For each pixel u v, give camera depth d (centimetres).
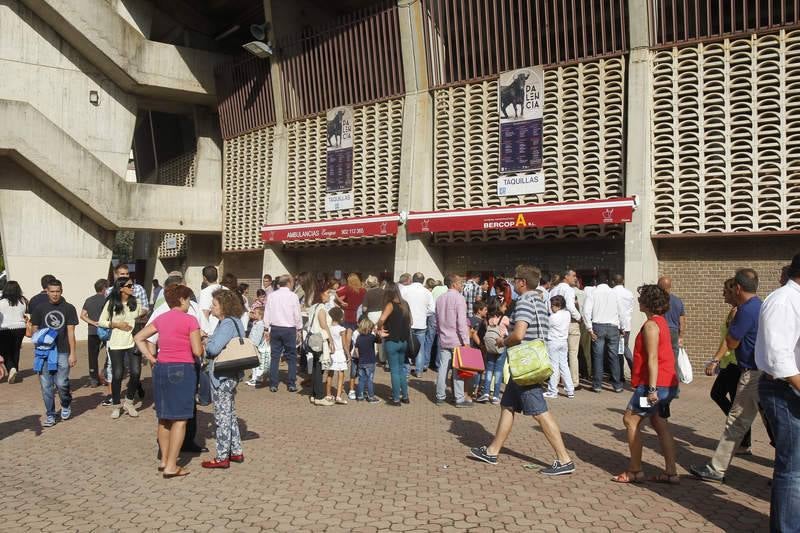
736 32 1172
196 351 615
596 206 1237
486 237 1477
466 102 1486
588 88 1320
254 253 2089
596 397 1034
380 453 691
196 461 671
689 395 1050
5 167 1812
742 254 1186
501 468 633
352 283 1194
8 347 1197
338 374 984
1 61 1822
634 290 1205
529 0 1365
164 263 2648
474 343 1101
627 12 1268
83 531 475
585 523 484
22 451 707
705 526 482
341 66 1736
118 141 2023
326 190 1766
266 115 1964
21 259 1831
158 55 2005
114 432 799
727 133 1173
